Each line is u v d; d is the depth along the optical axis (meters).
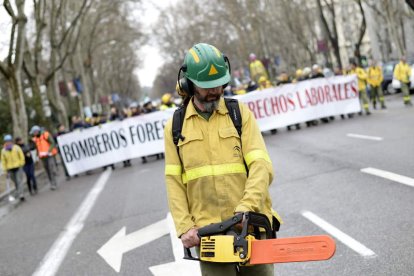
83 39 44.81
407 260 5.50
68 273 7.16
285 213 8.19
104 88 78.75
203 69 3.23
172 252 7.22
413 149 11.45
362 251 5.98
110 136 19.27
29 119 33.84
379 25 53.09
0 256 8.87
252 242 3.05
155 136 19.28
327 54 45.81
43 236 9.80
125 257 7.41
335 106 20.86
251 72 25.14
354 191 8.74
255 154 3.31
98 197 13.09
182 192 3.40
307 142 15.87
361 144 13.48
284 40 53.53
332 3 39.44
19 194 15.52
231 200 3.33
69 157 19.38
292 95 20.55
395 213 7.15
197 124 3.38
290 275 5.70
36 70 30.34
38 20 28.98
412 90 29.14
